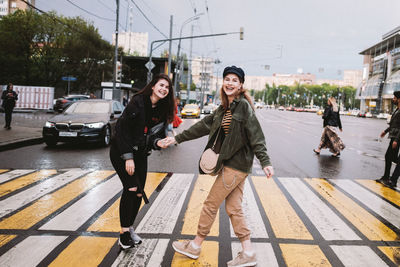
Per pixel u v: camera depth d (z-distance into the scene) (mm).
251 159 2930
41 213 4176
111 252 3141
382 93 75375
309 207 4715
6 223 3818
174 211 4348
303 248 3346
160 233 3617
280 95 161000
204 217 3012
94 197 4898
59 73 40594
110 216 4094
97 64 42156
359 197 5328
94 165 7430
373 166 8492
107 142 10523
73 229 3672
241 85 2932
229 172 2896
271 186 5910
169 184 5805
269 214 4371
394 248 3402
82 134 9867
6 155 8500
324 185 6098
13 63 37188
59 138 9875
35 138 11000
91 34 41094
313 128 23609
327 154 10539
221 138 2957
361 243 3510
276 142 13523
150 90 3189
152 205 4594
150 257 3062
